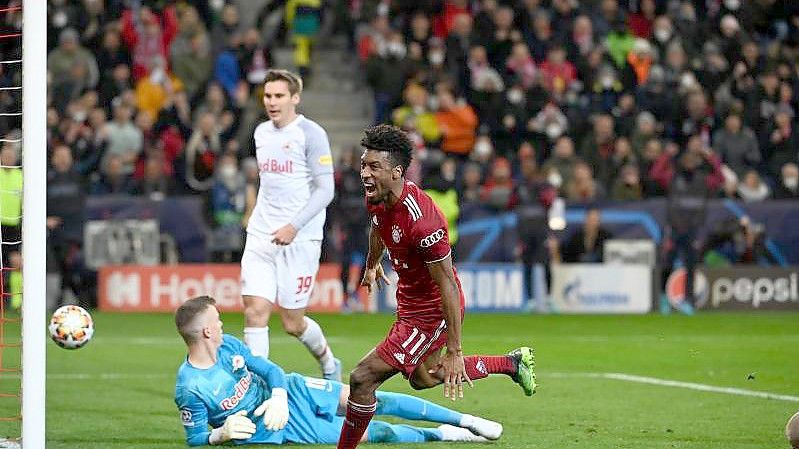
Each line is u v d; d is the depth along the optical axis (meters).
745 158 75.50
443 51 76.12
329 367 32.41
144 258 64.50
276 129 31.31
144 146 68.38
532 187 66.19
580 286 67.19
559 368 41.34
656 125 77.00
